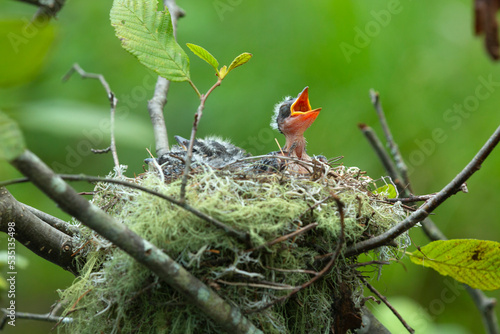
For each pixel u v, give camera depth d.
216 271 4.54
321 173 5.51
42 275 9.89
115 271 4.73
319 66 9.79
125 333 4.87
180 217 4.59
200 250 4.43
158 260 3.95
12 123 2.61
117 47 9.80
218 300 4.26
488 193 9.81
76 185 9.12
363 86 9.77
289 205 4.87
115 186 5.35
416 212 4.49
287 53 9.91
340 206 4.12
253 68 9.91
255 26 10.12
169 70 4.43
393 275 9.15
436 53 9.98
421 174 9.77
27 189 9.01
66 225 5.72
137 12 4.53
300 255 4.91
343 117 9.66
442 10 10.14
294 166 6.80
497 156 9.77
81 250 5.33
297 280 4.88
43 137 8.62
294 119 7.30
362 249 4.89
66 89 9.24
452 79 9.90
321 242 5.03
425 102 9.84
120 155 9.52
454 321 10.31
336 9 9.84
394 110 9.77
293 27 10.02
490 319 6.97
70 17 9.67
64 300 5.02
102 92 9.52
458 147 9.78
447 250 5.33
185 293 4.12
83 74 6.61
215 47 10.02
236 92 9.80
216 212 4.61
